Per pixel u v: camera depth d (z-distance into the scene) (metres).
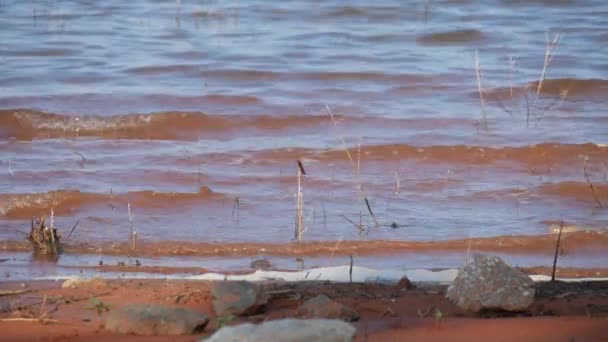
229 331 21.84
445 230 41.16
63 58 75.00
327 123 58.47
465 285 27.88
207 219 42.12
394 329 24.83
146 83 68.00
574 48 79.50
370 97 64.75
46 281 32.38
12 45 78.75
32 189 45.31
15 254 37.62
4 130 56.81
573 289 30.67
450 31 83.75
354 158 51.09
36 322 25.72
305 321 22.33
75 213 42.66
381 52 77.88
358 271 35.59
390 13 90.94
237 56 75.69
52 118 58.06
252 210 43.31
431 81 68.69
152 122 57.91
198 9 93.25
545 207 44.31
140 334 24.48
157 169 48.72
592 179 48.12
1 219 41.94
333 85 67.81
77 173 47.88
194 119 58.22
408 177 48.22
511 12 92.06
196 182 47.06
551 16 90.56
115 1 96.25
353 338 22.58
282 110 61.03
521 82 68.44
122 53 76.81
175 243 39.09
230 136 56.53
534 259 38.28
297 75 69.94
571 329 24.67
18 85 67.00
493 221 42.41
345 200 44.81
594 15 90.88
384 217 42.59
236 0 96.25
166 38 82.25
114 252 38.12
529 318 25.97
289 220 42.09
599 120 59.84
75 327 25.22
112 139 55.44
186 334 24.56
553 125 58.25
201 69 71.50
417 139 54.66
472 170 49.62
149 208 43.38
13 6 93.19
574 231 40.84
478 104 63.41
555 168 50.03
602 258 38.38
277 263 37.19
